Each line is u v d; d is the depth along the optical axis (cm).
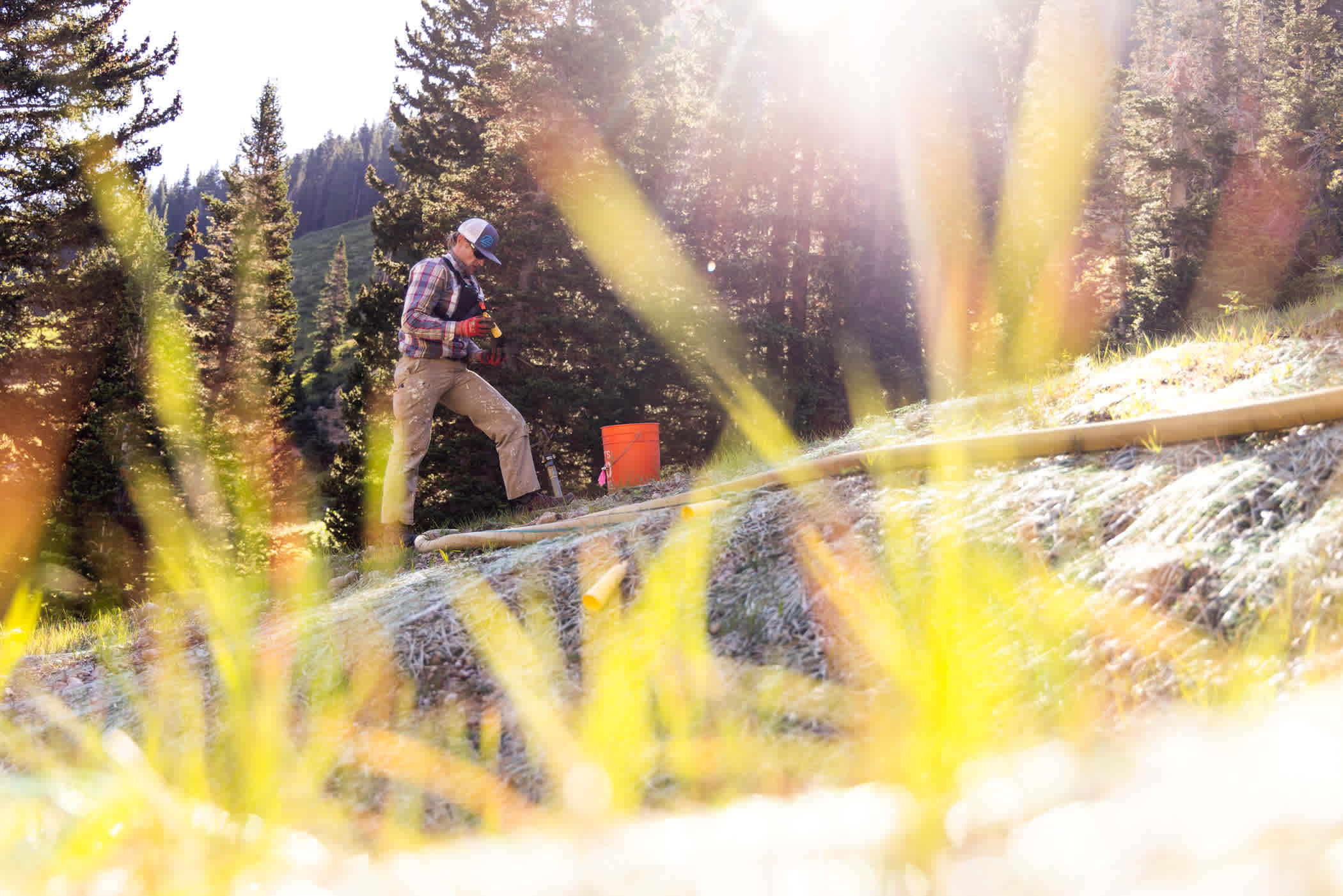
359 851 171
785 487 356
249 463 3409
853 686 210
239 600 490
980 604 226
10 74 2002
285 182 4016
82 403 2177
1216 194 2805
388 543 541
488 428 573
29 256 2072
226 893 102
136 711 277
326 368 7088
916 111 3138
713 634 254
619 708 221
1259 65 3906
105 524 2100
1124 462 275
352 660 280
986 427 403
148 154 2319
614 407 2002
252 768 220
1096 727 168
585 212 2080
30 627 469
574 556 335
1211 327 498
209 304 3825
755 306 2638
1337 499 212
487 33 3192
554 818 170
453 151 2766
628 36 2203
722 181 2755
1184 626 191
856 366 2622
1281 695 158
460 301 546
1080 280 2878
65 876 107
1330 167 3192
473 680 261
